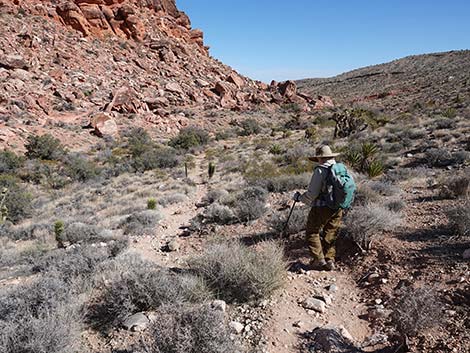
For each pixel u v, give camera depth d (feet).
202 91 213.87
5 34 167.53
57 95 150.41
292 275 17.08
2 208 29.09
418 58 437.17
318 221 17.03
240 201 32.89
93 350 12.23
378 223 18.51
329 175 16.42
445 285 13.33
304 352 11.12
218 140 143.64
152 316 13.64
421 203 25.48
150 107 174.19
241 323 13.15
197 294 14.61
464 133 64.44
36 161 95.55
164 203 48.39
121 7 241.76
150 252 25.59
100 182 81.20
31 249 31.76
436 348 10.20
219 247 17.67
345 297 14.69
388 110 184.34
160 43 243.19
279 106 229.45
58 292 15.33
